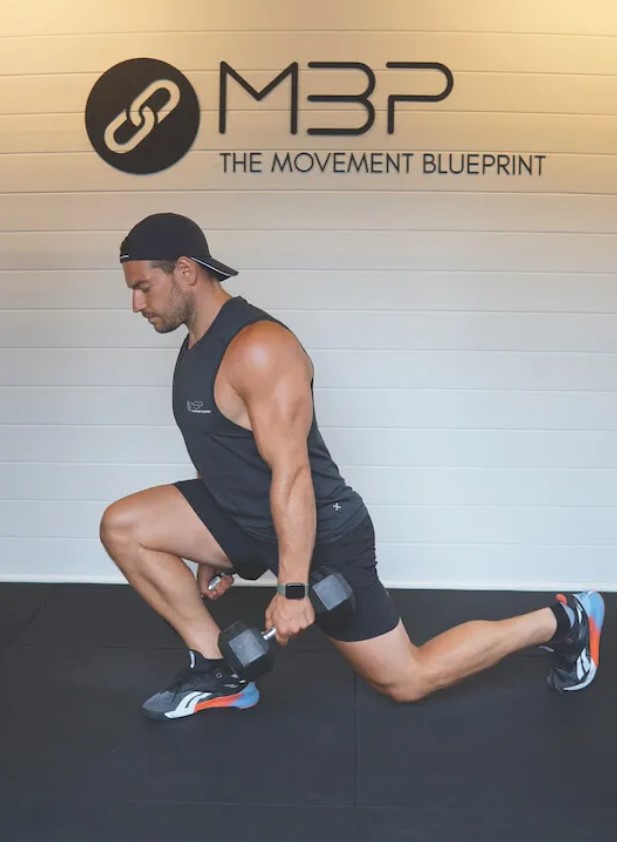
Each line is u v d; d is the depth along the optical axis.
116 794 2.42
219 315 2.56
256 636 2.43
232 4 3.70
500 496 3.87
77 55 3.75
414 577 3.91
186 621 2.82
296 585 2.44
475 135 3.72
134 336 3.86
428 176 3.74
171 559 2.78
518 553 3.89
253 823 2.30
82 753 2.62
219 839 2.23
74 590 3.89
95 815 2.32
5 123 3.80
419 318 3.80
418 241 3.77
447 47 3.69
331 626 2.65
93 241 3.82
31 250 3.84
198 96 3.74
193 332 2.60
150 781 2.48
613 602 3.76
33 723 2.79
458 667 2.76
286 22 3.70
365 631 2.68
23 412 3.91
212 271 2.57
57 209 3.82
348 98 3.71
